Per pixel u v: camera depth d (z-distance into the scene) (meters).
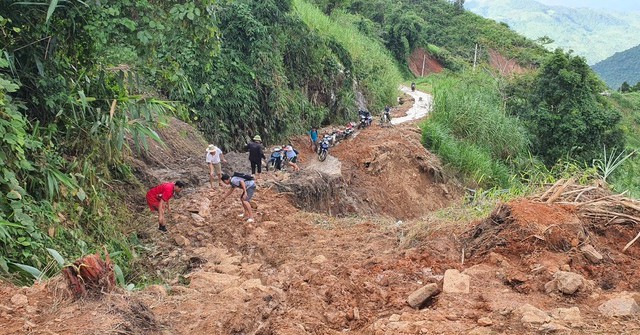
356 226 9.63
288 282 6.01
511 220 6.04
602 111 23.08
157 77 10.08
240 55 19.75
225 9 19.84
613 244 5.89
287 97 21.80
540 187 7.74
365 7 64.31
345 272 5.79
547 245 5.57
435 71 66.06
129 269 7.55
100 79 8.07
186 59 16.83
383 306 4.90
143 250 8.27
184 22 8.22
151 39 7.86
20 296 4.29
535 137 23.88
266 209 10.62
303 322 4.67
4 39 6.96
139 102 8.40
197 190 11.59
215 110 17.70
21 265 5.30
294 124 22.08
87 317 4.05
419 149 22.08
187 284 7.09
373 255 7.00
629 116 49.12
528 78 29.64
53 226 6.60
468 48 75.25
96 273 4.43
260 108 19.97
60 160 7.36
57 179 7.09
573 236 5.66
